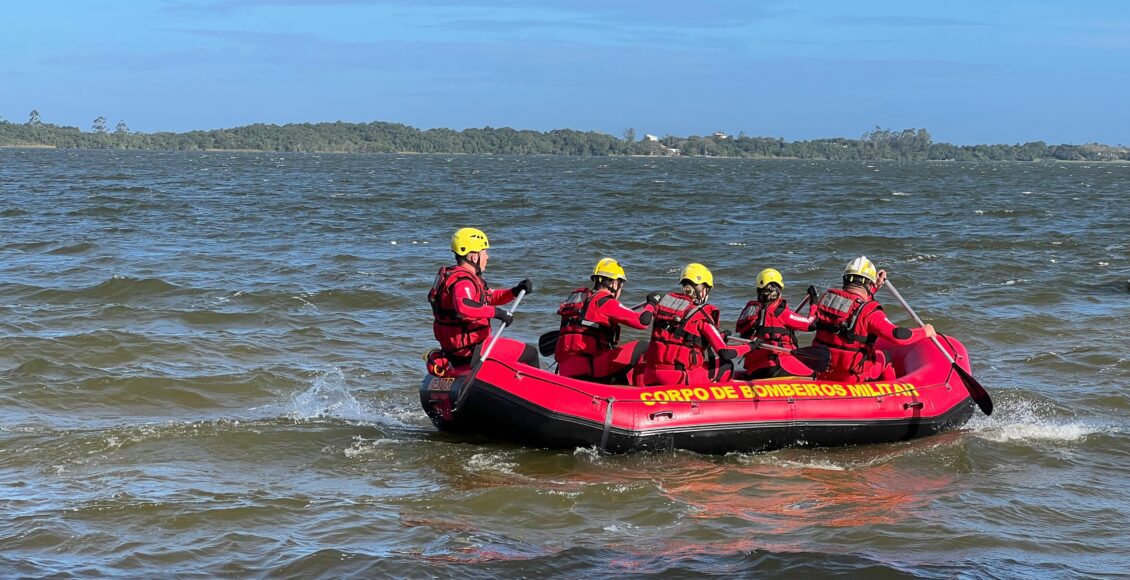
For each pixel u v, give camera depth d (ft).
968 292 56.59
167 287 52.06
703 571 19.63
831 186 207.92
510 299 29.94
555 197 149.28
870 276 29.48
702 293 28.66
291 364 37.55
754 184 213.46
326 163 368.89
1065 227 103.19
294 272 61.00
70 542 20.44
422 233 87.71
